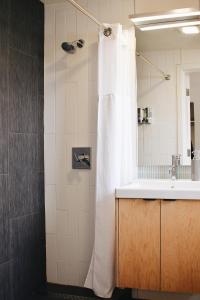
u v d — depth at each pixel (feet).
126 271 6.69
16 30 7.32
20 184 7.39
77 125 8.36
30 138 7.86
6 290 6.77
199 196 6.25
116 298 7.45
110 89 7.36
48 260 8.50
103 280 7.31
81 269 8.25
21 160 7.45
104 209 7.32
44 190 8.53
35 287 7.91
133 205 6.66
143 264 6.59
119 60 7.49
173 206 6.43
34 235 7.94
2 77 6.81
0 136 6.72
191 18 7.55
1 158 6.73
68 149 8.41
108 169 7.30
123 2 8.07
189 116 8.05
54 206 8.48
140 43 8.29
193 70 8.04
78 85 8.37
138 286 6.62
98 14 8.24
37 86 8.23
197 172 7.63
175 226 6.41
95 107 8.21
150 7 7.94
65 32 8.50
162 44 8.18
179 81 8.11
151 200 6.56
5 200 6.82
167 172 8.14
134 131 8.09
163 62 8.20
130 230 6.67
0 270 6.60
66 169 8.41
